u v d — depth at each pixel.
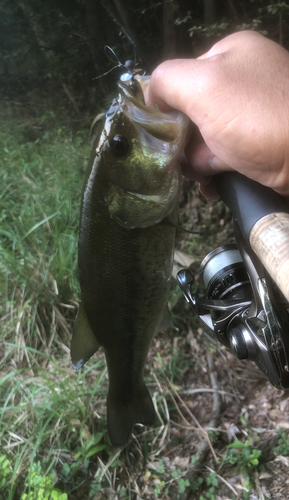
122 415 0.44
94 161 0.29
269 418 0.65
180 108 0.23
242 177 0.22
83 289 0.34
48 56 1.90
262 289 0.22
